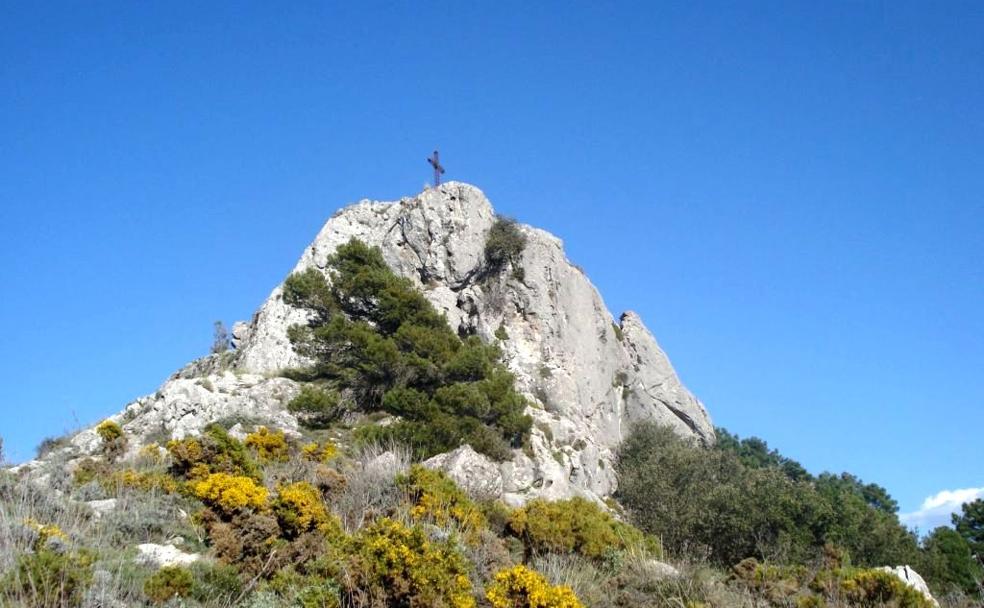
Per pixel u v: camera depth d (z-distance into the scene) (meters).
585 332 51.06
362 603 13.26
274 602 12.99
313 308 42.38
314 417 36.94
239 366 46.00
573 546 19.52
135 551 14.52
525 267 50.28
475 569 15.75
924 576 34.75
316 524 15.73
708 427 57.06
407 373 38.69
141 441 34.66
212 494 16.44
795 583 18.39
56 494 16.84
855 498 36.78
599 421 49.34
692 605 16.03
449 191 51.97
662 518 36.28
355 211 53.59
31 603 11.05
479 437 34.47
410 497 19.17
